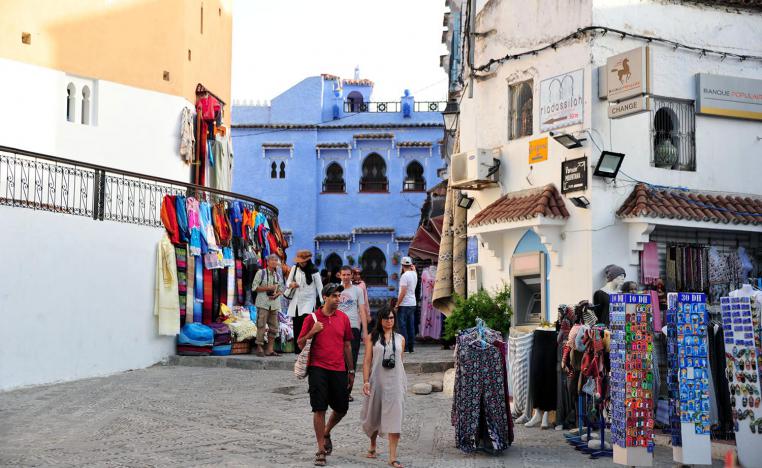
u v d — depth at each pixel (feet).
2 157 50.44
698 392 30.01
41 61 60.29
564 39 47.19
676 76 47.80
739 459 31.12
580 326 34.19
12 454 31.07
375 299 122.72
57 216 50.03
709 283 47.50
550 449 33.71
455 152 67.36
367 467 30.37
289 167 129.29
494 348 33.40
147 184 57.72
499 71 52.60
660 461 31.81
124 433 35.17
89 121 63.36
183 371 54.08
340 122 130.52
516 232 51.06
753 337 30.86
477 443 32.81
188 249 59.00
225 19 79.51
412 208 128.16
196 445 33.04
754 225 46.47
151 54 66.80
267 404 42.70
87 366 51.44
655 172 46.73
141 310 56.08
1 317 46.06
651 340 29.66
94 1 63.46
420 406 43.57
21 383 47.03
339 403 31.73
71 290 50.70
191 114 70.08
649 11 47.26
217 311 61.52
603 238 44.88
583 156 45.39
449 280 60.03
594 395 33.37
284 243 73.20
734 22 49.52
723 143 48.96
